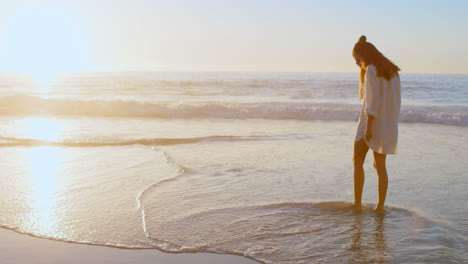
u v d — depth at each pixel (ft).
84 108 39.22
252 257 8.24
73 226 9.87
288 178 14.67
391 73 10.21
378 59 10.21
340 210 11.15
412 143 22.95
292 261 8.06
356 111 36.73
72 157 18.21
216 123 32.91
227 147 21.13
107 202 11.77
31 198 12.12
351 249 8.60
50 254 8.32
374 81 9.98
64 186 13.47
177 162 17.22
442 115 34.30
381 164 10.87
